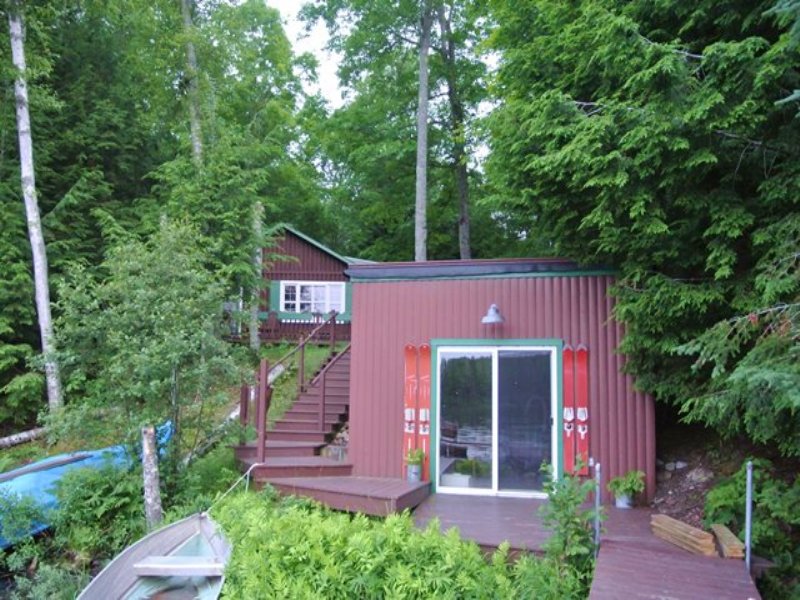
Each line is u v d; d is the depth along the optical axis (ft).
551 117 23.43
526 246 74.43
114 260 28.68
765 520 19.33
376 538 16.90
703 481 25.05
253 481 27.04
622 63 21.40
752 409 17.72
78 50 53.01
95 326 26.78
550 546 17.48
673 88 19.95
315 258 66.69
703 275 23.77
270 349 55.06
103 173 49.88
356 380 30.14
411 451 28.35
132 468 26.13
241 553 17.97
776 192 20.39
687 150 20.68
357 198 83.05
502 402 28.09
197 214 47.42
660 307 23.09
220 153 52.80
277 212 80.89
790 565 18.39
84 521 24.47
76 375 27.37
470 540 18.67
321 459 29.99
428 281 29.68
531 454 27.48
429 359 29.19
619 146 21.54
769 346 16.93
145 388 25.40
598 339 27.04
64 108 50.14
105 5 52.31
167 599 18.43
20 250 43.09
